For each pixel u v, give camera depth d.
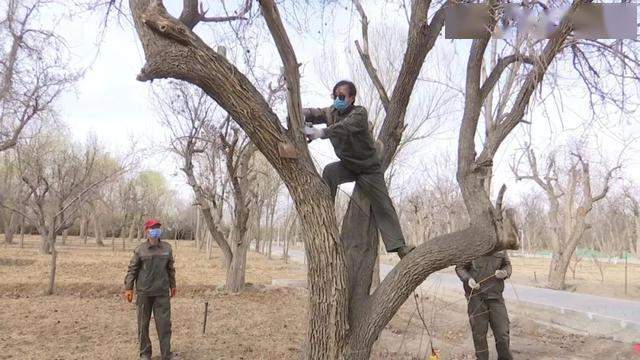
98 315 10.26
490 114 8.07
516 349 8.81
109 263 21.58
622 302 14.84
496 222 4.12
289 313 11.20
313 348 4.07
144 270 6.94
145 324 6.97
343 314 4.08
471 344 8.84
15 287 13.10
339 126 3.95
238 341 8.46
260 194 29.23
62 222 22.09
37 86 17.11
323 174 4.46
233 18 4.60
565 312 13.09
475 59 4.63
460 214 30.98
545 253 49.16
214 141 14.51
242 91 3.68
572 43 4.45
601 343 9.44
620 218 41.34
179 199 57.62
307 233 4.05
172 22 3.51
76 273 17.62
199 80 3.63
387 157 4.80
